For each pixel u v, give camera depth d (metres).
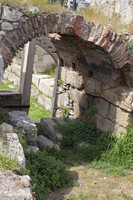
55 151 5.44
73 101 7.60
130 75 5.33
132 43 4.87
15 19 4.04
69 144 6.00
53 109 8.65
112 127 5.80
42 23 4.39
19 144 3.28
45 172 4.06
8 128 3.84
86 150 5.50
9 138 3.41
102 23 5.00
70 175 4.42
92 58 5.70
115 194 3.88
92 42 4.83
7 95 7.43
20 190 2.36
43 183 3.82
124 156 4.98
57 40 6.18
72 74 7.36
